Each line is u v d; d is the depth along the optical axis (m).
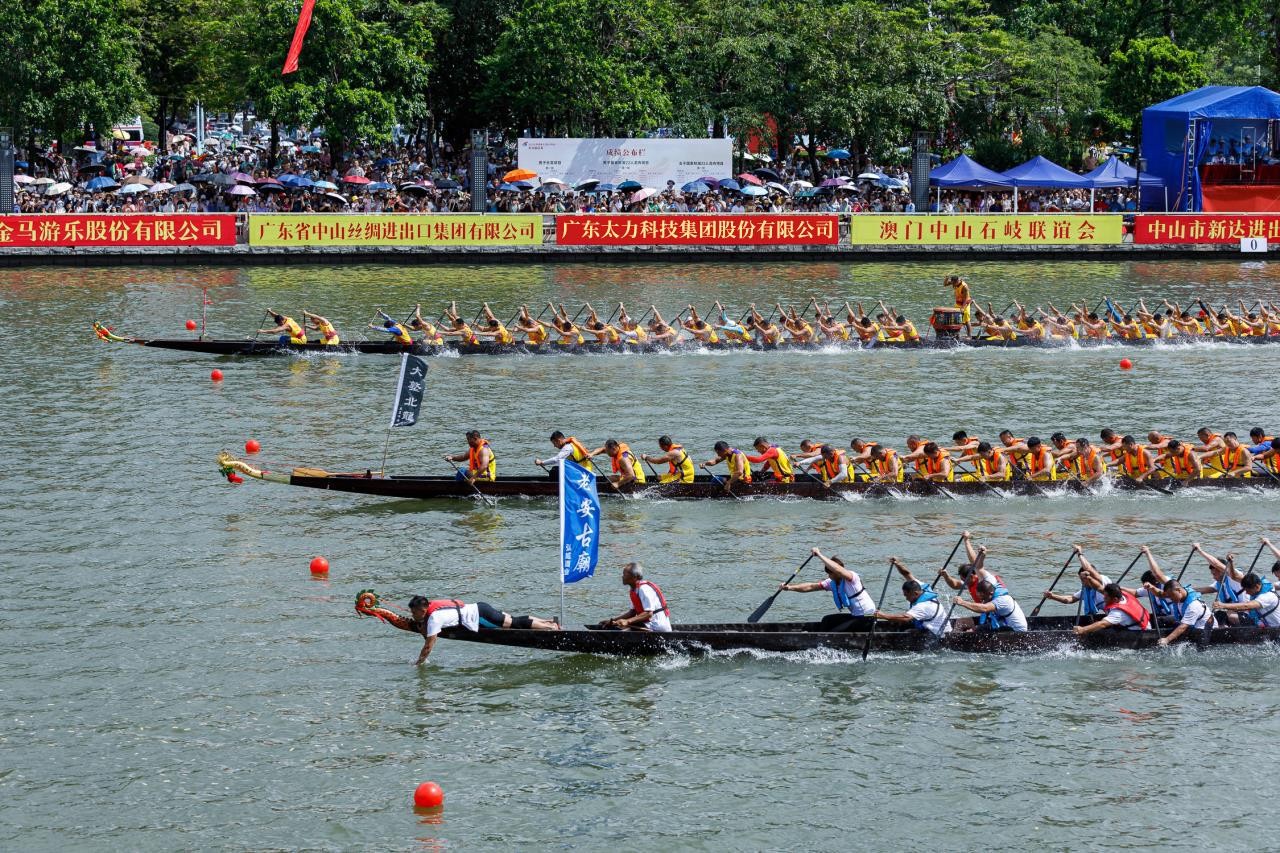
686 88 88.94
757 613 24.97
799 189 86.12
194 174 83.62
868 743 21.73
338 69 83.50
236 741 21.67
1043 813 19.77
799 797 20.19
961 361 51.94
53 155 85.56
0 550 29.61
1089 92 94.56
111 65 82.75
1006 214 79.38
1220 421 41.84
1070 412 42.97
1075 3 103.38
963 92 92.62
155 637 25.33
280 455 37.47
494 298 64.12
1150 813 19.77
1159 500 34.28
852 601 24.95
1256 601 24.95
